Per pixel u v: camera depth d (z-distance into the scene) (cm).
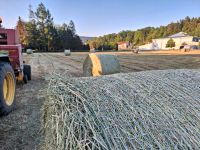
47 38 6669
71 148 175
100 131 183
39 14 6600
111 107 210
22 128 382
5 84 480
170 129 211
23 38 5919
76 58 2656
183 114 232
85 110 194
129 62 1978
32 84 770
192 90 275
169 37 9081
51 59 2433
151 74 314
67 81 230
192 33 9744
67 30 7400
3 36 667
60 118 193
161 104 235
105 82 256
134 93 241
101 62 818
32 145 322
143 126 204
